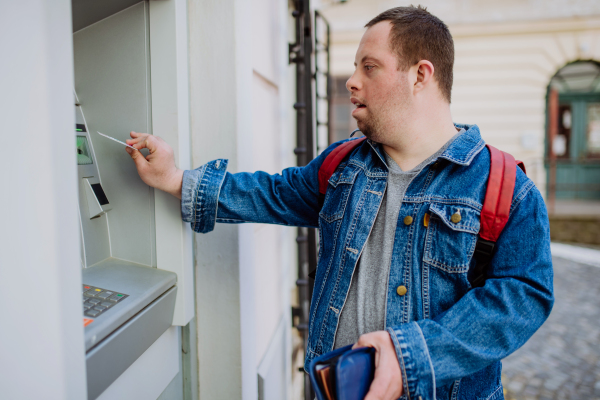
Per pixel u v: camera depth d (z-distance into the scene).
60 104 0.57
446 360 0.71
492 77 7.18
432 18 0.86
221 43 1.15
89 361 0.72
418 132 0.86
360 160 0.94
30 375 0.57
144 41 1.04
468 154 0.82
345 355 0.66
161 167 0.98
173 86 1.04
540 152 7.24
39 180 0.56
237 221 1.04
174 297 1.08
